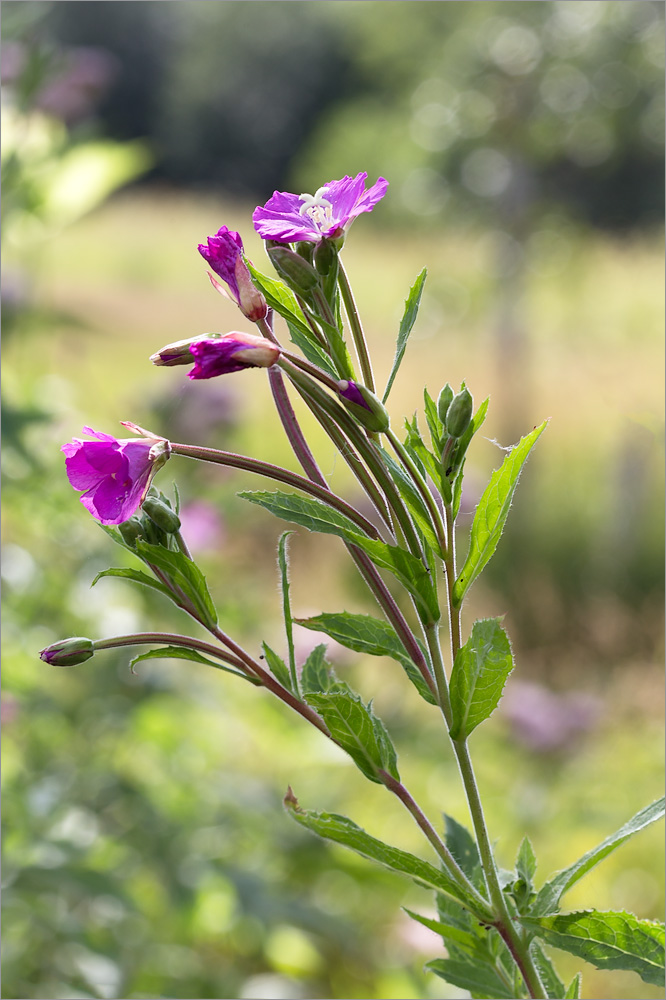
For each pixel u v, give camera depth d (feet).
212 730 3.44
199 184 30.53
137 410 3.53
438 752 4.37
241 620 3.42
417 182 10.84
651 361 11.00
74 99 4.08
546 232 10.43
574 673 6.01
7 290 3.26
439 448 1.65
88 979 2.75
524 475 8.25
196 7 30.91
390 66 12.23
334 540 7.22
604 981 3.34
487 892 1.72
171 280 15.49
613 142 9.86
